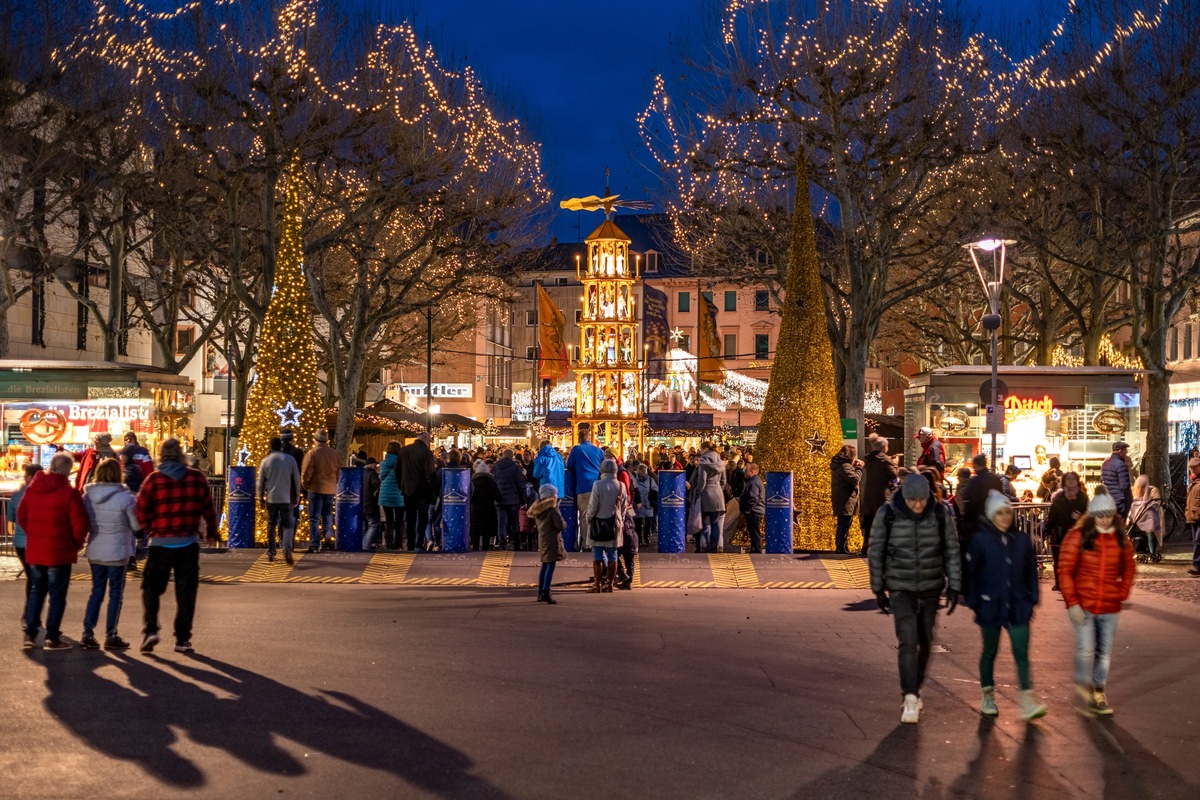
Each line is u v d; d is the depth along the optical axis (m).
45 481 11.87
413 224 38.34
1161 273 29.92
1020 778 7.65
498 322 87.50
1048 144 31.17
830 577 18.78
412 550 22.02
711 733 8.70
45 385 25.38
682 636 13.29
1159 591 17.92
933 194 33.34
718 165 33.47
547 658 11.71
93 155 34.22
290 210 22.92
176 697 9.61
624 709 9.45
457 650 12.09
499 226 35.72
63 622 13.72
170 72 32.66
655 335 45.16
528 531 22.61
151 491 11.75
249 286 40.34
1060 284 38.22
